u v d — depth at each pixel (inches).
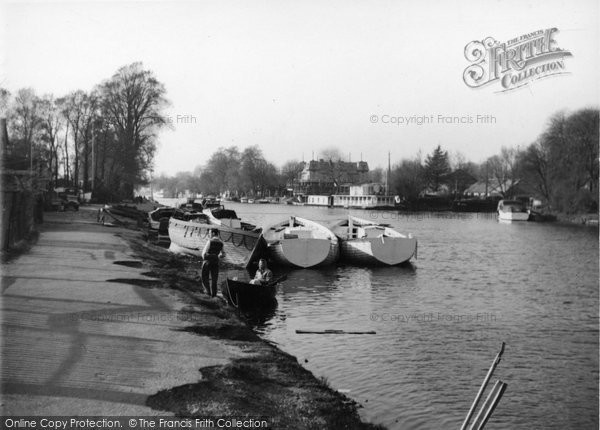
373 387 465.1
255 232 1168.2
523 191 3882.9
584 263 1412.4
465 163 4891.7
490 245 1863.9
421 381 487.8
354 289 957.8
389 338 621.6
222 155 5231.3
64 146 2593.5
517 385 499.8
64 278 615.2
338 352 559.2
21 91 2234.3
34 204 1155.3
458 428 402.9
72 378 328.2
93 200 2484.0
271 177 5393.7
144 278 658.8
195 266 985.5
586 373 535.2
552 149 3006.9
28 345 378.6
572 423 426.6
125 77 2422.5
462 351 589.3
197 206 2482.8
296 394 367.6
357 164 5846.5
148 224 1694.1
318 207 4564.5
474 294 958.4
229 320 519.8
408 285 1016.9
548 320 756.6
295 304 806.5
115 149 2496.3
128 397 308.5
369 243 1224.2
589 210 2965.1
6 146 1328.7
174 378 343.6
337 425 335.9
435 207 4212.6
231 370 374.6
